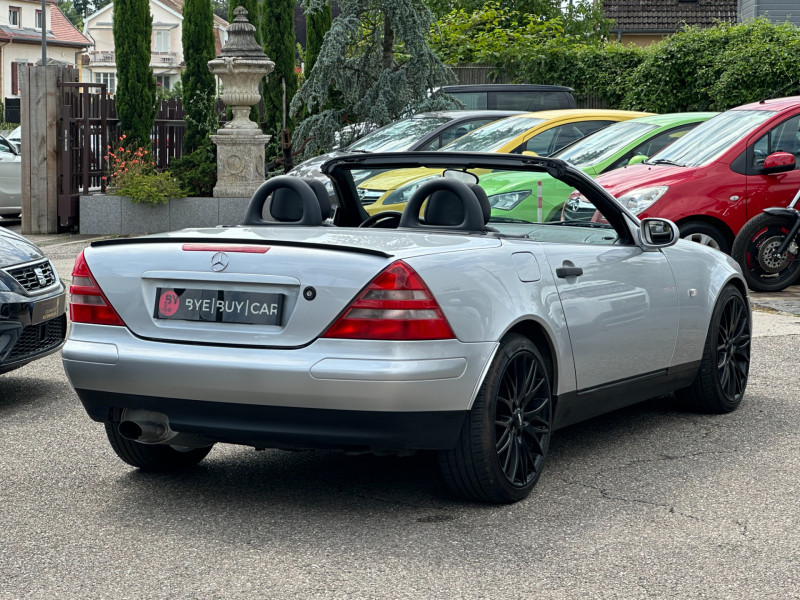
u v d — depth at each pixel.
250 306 4.38
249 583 3.82
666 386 5.95
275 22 21.47
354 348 4.22
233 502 4.75
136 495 4.86
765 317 9.89
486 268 4.57
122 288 4.60
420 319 4.23
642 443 5.76
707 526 4.42
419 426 4.28
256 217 5.36
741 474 5.17
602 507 4.67
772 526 4.42
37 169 17.12
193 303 4.48
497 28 24.92
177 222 17.06
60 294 7.11
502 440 4.64
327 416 4.23
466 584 3.80
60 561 4.04
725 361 6.41
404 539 4.27
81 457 5.49
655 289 5.68
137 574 3.90
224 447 5.74
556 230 5.61
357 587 3.78
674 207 10.88
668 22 37.34
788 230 11.24
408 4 17.05
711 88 20.81
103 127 17.97
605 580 3.84
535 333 4.89
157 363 4.42
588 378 5.18
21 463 5.38
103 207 17.12
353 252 4.31
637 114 13.81
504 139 13.09
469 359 4.37
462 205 5.00
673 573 3.91
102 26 100.31
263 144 17.34
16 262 6.78
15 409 6.55
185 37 20.39
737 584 3.80
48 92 16.95
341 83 17.45
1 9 74.50
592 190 5.45
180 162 18.11
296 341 4.29
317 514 4.59
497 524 4.44
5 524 4.46
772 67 19.72
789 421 6.25
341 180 5.68
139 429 4.57
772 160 10.98
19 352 6.68
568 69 23.41
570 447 5.68
